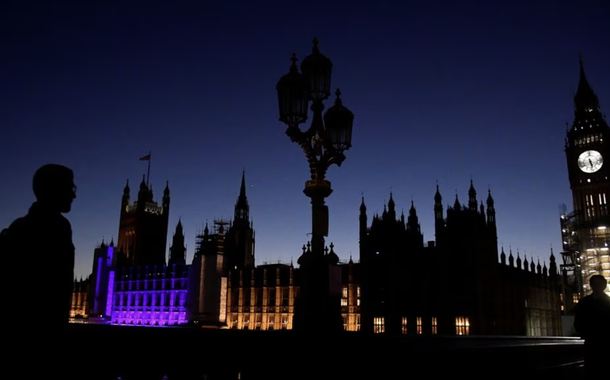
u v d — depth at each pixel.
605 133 155.12
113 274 151.50
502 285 100.06
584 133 158.12
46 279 4.85
